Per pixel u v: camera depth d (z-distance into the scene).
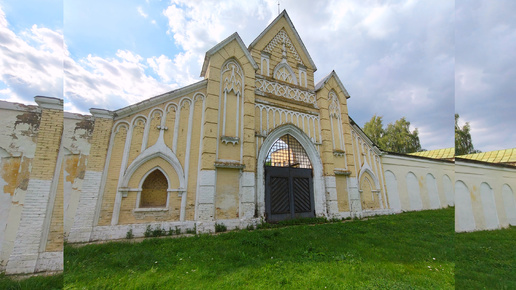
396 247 6.38
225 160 9.55
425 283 4.09
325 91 14.16
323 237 7.47
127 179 7.80
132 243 6.54
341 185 13.06
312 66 14.95
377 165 15.30
